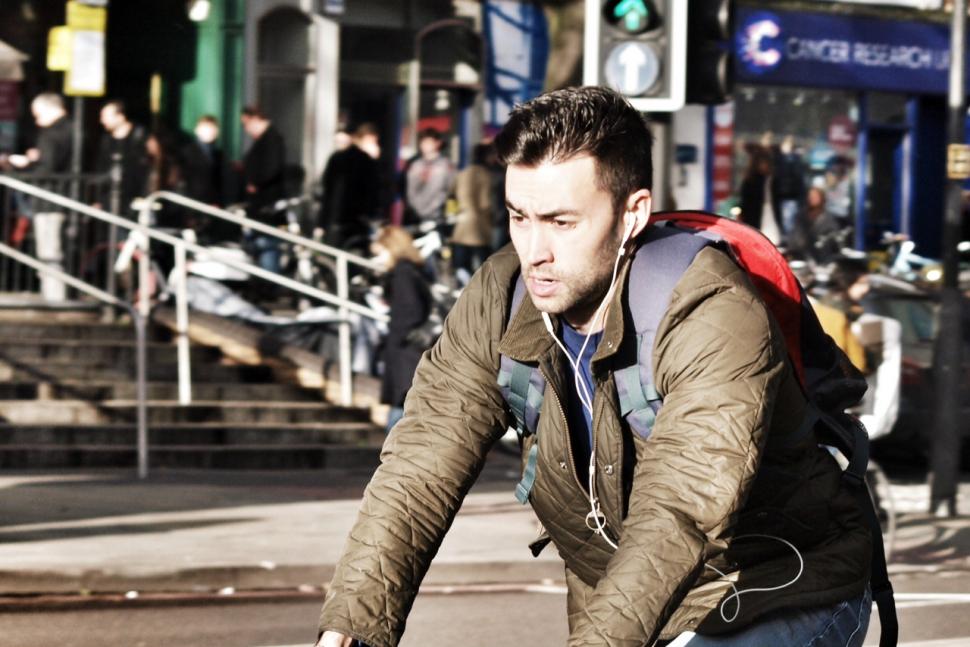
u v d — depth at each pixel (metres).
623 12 10.09
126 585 9.57
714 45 10.44
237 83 22.58
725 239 3.08
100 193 16.97
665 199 11.34
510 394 3.14
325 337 16.89
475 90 24.06
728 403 2.85
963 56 13.49
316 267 18.59
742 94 26.56
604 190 2.89
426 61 23.83
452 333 3.20
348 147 20.22
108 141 18.56
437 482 3.13
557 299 2.95
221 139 22.50
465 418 3.17
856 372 3.31
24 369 15.34
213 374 16.06
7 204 16.59
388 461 3.17
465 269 18.97
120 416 15.00
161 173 18.98
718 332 2.88
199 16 22.39
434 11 23.86
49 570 9.45
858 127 27.84
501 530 11.38
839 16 27.25
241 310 16.95
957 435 13.29
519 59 24.33
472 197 18.95
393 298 13.48
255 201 19.64
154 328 16.45
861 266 12.54
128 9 22.00
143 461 13.98
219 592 9.68
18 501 12.09
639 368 2.97
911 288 15.39
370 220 20.22
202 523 11.35
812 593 3.10
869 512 3.23
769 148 26.53
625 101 2.94
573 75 23.84
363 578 3.04
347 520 11.69
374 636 3.00
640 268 2.96
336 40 23.19
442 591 9.83
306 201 21.89
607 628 2.75
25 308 16.44
